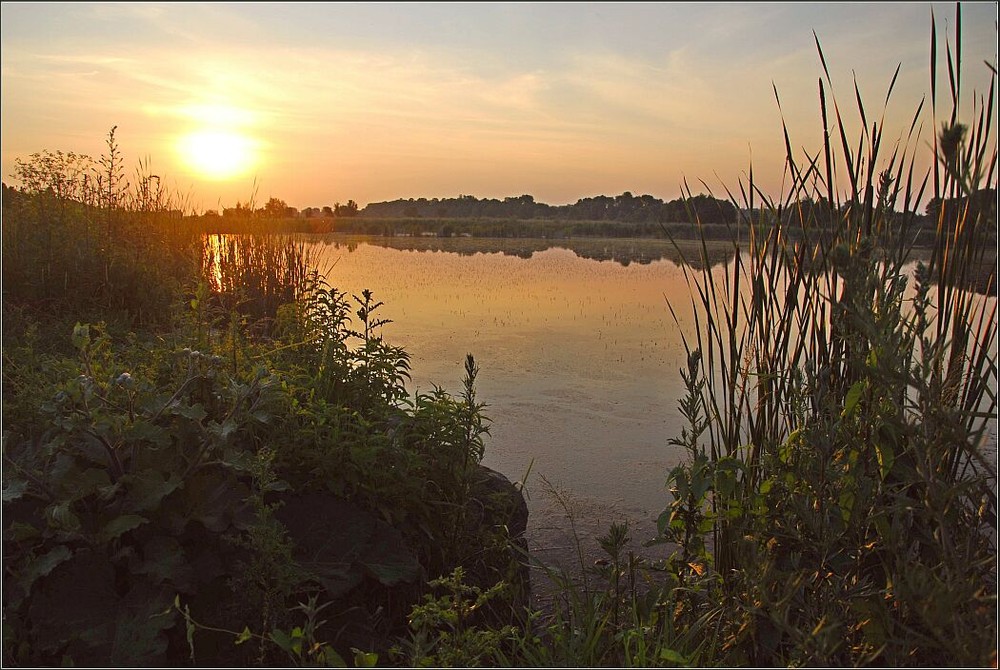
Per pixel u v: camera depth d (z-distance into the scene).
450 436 2.61
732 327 2.16
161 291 4.80
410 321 7.96
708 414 2.18
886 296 1.61
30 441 2.09
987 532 1.78
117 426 1.99
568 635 2.17
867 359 1.75
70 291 4.30
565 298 10.12
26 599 1.83
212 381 2.44
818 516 1.78
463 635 1.88
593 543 3.13
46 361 2.57
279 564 1.90
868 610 1.70
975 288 1.79
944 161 1.33
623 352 6.49
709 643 2.01
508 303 9.52
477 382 5.39
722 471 1.99
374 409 2.68
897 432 1.64
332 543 2.16
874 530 1.88
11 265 4.13
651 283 12.24
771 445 2.08
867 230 1.88
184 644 1.86
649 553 3.04
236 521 1.97
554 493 3.48
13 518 1.93
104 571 1.82
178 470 2.07
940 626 1.47
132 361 2.64
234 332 2.87
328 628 2.08
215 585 1.93
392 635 2.26
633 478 3.76
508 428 4.45
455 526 2.56
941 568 1.69
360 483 2.33
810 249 2.03
